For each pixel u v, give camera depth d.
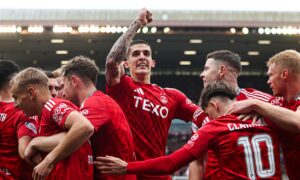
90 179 4.27
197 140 4.12
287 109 4.20
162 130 5.54
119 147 4.45
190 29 17.86
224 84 4.39
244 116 4.17
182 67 25.81
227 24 17.50
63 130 4.18
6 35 19.80
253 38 20.36
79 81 4.52
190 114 5.73
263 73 26.59
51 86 5.46
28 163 4.55
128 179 4.52
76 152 4.19
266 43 21.12
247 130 4.11
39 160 4.24
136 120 5.41
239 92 5.17
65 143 3.99
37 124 4.68
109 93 5.29
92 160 4.33
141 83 5.59
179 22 17.52
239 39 20.53
